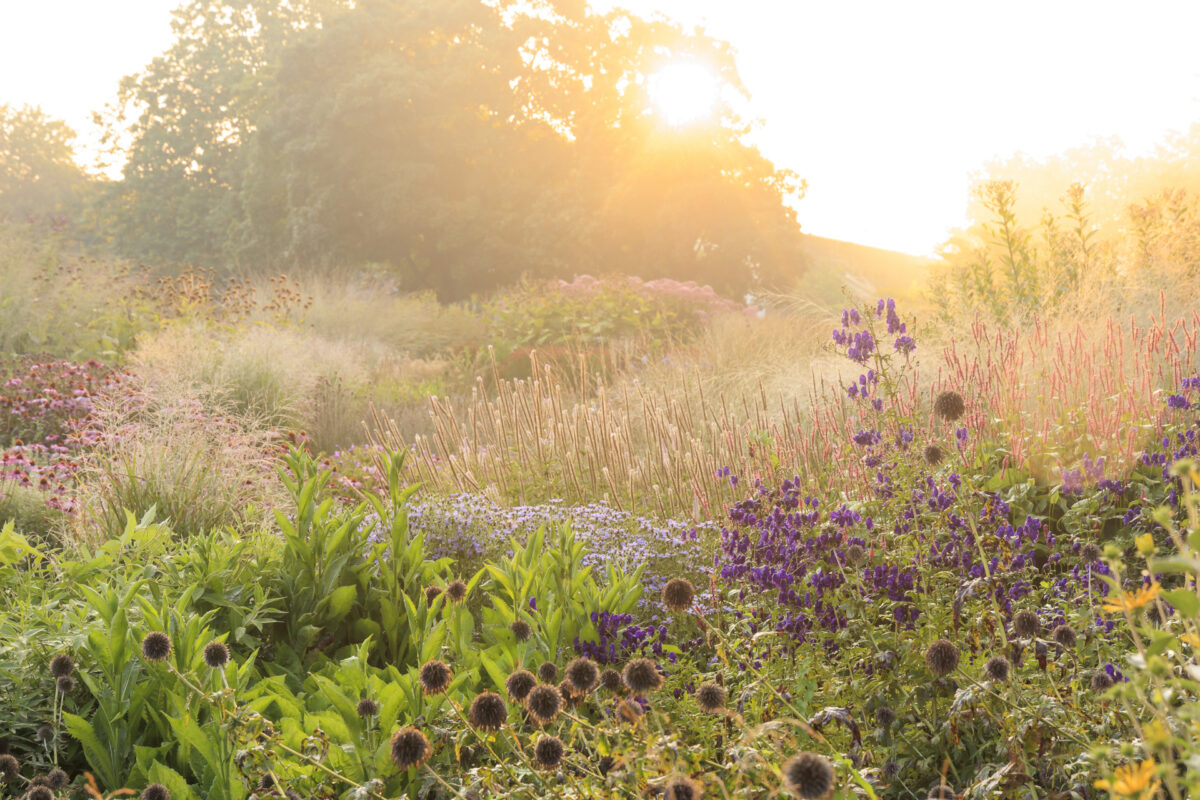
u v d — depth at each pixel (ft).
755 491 11.44
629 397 25.29
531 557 11.21
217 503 16.51
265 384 29.68
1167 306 21.58
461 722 7.55
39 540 14.29
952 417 9.70
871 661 7.81
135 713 8.50
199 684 7.98
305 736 7.64
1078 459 14.03
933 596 8.80
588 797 6.05
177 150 115.85
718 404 23.20
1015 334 18.81
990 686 6.58
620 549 12.71
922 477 11.15
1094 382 15.02
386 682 9.77
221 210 103.71
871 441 11.55
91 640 8.70
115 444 18.40
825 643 8.48
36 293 38.04
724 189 85.25
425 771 7.56
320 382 33.32
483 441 21.71
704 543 12.74
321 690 9.36
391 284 72.13
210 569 11.09
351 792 6.50
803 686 7.68
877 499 11.43
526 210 88.74
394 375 40.32
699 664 9.72
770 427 17.08
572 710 7.32
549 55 89.97
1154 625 7.43
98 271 45.29
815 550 9.37
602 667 9.37
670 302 51.49
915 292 38.45
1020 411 15.56
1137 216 28.19
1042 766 6.37
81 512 15.65
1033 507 13.24
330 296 57.47
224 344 33.45
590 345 45.73
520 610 10.00
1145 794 3.70
